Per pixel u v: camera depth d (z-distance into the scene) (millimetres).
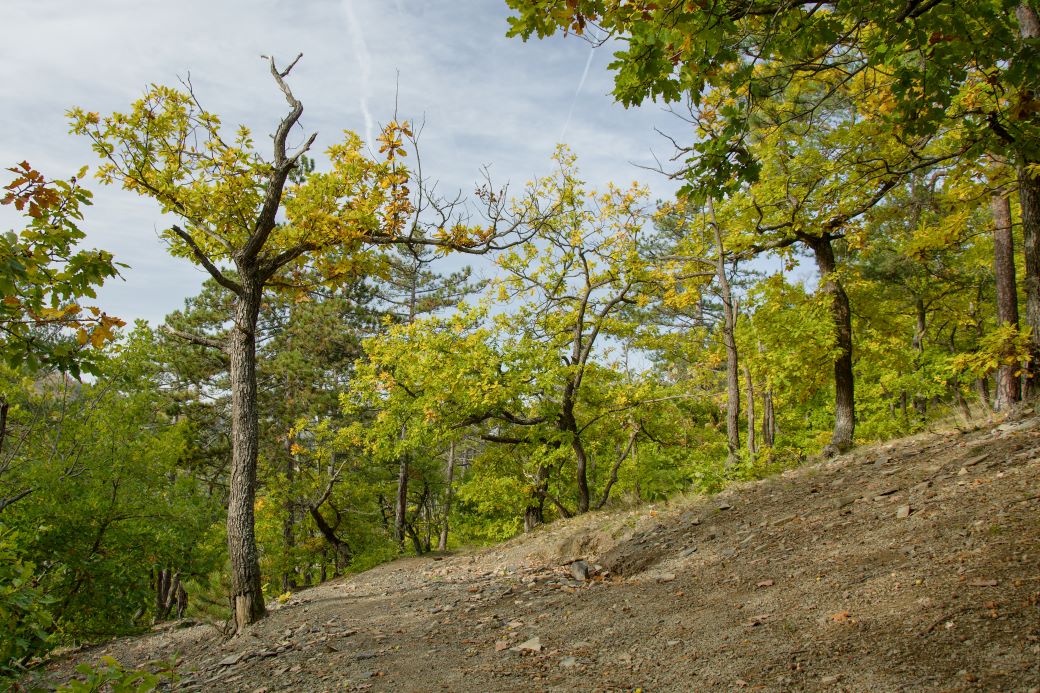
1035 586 4152
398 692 5066
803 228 11695
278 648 7309
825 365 13109
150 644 9672
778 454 12773
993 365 9297
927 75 4133
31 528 12727
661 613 6020
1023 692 3152
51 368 3920
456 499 26969
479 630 6801
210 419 24672
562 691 4500
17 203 3760
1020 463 6758
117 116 8938
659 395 17516
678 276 14922
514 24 3820
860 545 6191
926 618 4207
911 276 16312
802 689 3762
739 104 4367
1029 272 9305
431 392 16422
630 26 3777
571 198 15930
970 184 8922
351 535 23906
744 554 7375
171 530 16172
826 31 4098
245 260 9609
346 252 10219
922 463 8320
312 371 24047
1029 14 8359
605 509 15164
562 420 17906
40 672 4488
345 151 9648
